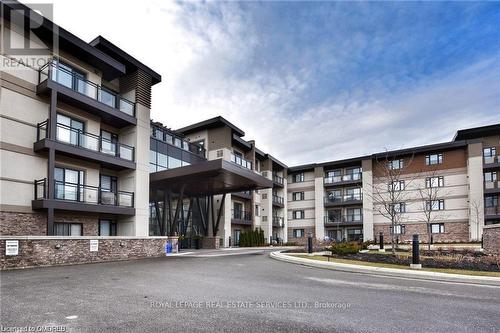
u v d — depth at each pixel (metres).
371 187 39.16
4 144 15.15
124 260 16.11
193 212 30.91
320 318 5.59
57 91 16.39
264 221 41.06
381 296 7.44
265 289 8.17
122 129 22.00
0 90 15.23
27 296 7.05
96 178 19.17
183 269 12.19
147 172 21.80
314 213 44.78
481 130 33.59
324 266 12.82
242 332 4.80
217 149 32.78
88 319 5.34
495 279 9.26
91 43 19.91
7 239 11.95
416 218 35.91
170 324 5.13
